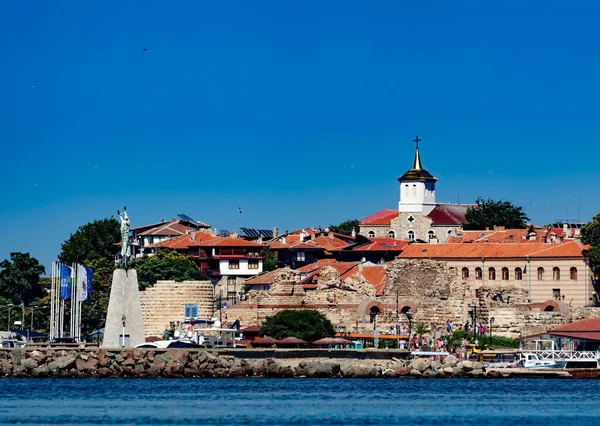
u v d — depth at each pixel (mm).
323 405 147500
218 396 155500
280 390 163500
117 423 133000
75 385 167875
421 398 156875
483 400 155750
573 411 145750
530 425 135250
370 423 135000
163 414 138750
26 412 139875
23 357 180500
